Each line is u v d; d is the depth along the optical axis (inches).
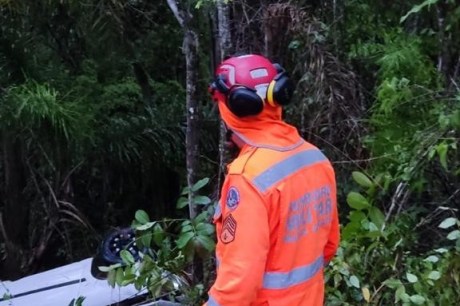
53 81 164.2
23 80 158.4
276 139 82.6
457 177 118.0
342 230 112.9
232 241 78.2
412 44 128.3
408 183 113.0
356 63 137.1
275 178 79.7
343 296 106.3
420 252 117.6
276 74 83.9
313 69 124.7
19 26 165.9
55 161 172.2
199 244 107.0
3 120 149.9
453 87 121.9
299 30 123.1
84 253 190.4
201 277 121.6
